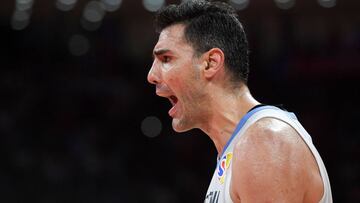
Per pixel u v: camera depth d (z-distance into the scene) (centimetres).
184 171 2262
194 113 537
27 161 2223
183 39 533
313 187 484
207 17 534
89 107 2370
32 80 2412
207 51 528
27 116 2339
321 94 2286
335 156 2225
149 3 2089
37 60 2431
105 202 2175
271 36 2261
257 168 464
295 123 508
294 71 2295
